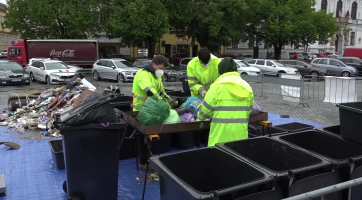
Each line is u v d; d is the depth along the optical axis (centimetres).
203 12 2756
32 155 562
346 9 5384
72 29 2559
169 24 2620
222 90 347
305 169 254
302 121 866
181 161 284
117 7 2502
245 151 314
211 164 298
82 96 675
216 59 482
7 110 959
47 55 2456
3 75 1642
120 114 395
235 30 2955
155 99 429
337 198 276
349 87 1012
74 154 339
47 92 882
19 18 2648
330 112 1012
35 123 730
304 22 3070
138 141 486
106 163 349
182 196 230
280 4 3189
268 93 1311
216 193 213
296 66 2289
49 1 2486
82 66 2523
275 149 320
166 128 414
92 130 338
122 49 3750
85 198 349
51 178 466
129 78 1817
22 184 446
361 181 237
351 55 2997
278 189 243
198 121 433
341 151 337
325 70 2245
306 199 216
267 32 3156
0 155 562
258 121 461
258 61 2278
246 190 231
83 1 2591
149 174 476
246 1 3012
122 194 416
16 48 2475
